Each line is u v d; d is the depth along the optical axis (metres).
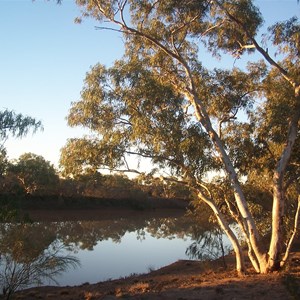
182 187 15.34
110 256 22.67
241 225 13.81
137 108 12.87
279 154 14.09
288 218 15.21
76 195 59.56
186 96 13.85
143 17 13.73
